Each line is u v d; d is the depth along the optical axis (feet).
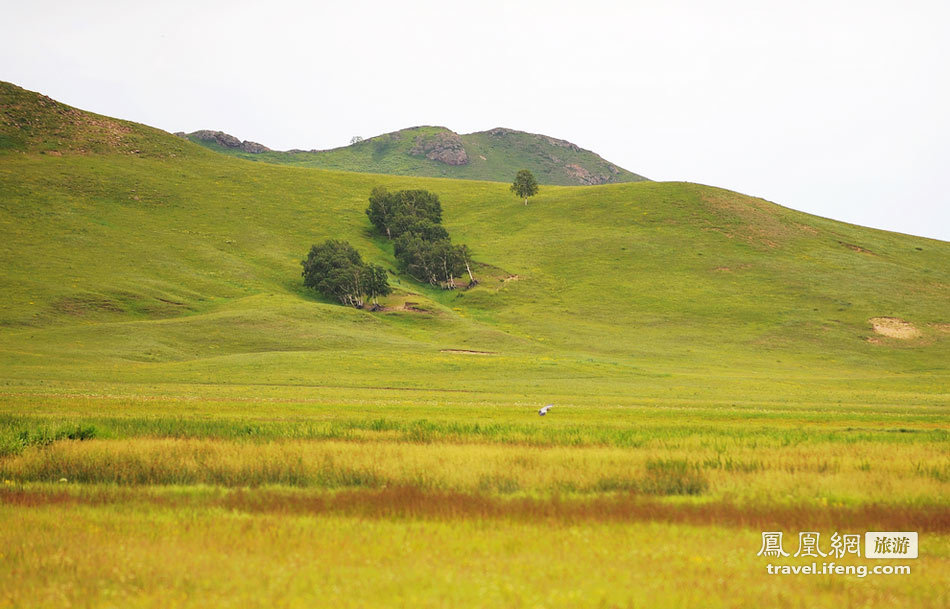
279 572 131.85
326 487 221.46
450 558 142.82
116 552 144.87
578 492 211.82
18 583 128.47
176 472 234.99
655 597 119.96
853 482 215.31
